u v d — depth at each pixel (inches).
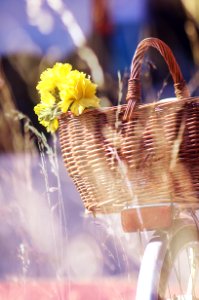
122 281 191.0
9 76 278.1
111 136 105.2
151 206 105.8
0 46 273.0
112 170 105.1
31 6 263.4
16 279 204.2
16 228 223.6
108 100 222.5
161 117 102.9
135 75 106.4
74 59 262.4
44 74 113.0
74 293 188.4
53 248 213.8
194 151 102.6
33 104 274.5
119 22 269.4
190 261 121.6
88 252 207.5
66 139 110.6
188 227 116.7
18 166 235.1
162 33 269.0
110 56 263.1
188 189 103.0
